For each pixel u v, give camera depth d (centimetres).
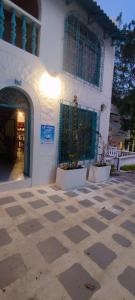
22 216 380
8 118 893
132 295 223
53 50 571
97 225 379
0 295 205
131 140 1661
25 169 573
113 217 423
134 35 1490
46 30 543
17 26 650
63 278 236
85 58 730
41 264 256
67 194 536
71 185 596
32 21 507
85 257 279
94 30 729
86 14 675
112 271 258
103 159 802
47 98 567
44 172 588
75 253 286
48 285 224
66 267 255
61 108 622
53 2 555
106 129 890
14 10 464
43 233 329
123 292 226
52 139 598
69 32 638
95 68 792
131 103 1385
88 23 690
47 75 559
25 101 542
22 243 296
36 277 234
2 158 884
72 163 633
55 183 612
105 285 233
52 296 211
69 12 611
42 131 564
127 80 1683
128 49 1547
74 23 654
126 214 444
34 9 582
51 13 552
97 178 706
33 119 535
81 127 699
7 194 484
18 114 890
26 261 259
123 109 1446
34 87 524
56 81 591
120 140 1638
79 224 374
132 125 1495
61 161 641
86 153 789
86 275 246
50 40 558
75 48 671
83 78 729
